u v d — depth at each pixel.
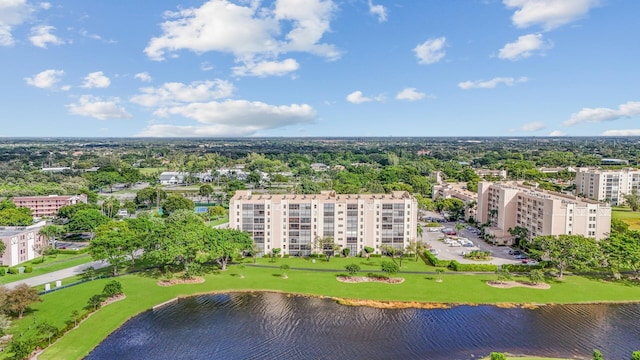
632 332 116.75
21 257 180.50
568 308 132.25
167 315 128.50
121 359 103.38
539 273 150.25
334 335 115.81
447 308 132.88
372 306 134.50
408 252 188.00
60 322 119.06
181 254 150.88
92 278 155.62
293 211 187.25
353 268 155.88
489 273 163.25
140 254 188.62
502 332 117.25
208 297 142.12
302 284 151.75
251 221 188.38
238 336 115.31
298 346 109.88
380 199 188.50
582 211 181.12
